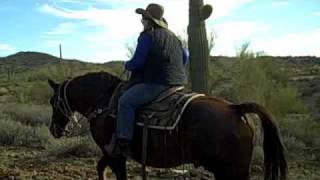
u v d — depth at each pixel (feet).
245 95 51.08
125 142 17.74
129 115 17.69
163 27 18.13
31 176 26.25
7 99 79.87
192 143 16.61
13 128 38.11
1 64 226.99
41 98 77.51
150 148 17.35
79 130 33.63
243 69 55.01
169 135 16.93
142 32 18.03
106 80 19.66
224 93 51.08
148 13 18.06
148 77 17.71
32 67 206.28
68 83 20.39
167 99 17.46
